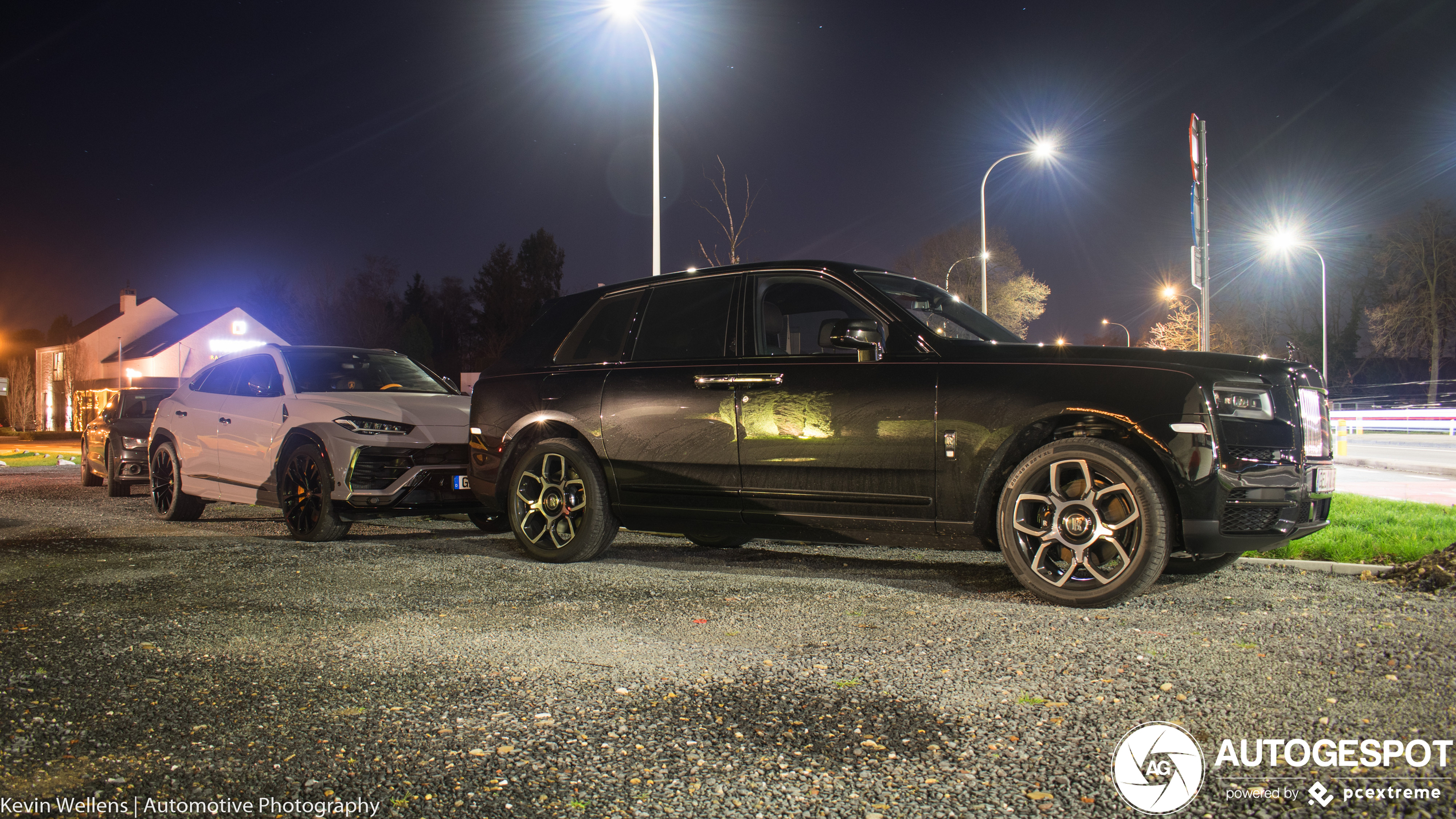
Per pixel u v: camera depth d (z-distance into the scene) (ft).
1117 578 13.88
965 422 14.97
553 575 17.31
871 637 12.33
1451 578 14.99
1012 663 10.96
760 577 17.10
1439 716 8.79
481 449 20.68
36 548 21.27
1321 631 12.10
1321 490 15.40
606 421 18.70
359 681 10.51
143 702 9.81
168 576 17.33
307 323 197.77
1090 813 7.02
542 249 228.02
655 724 9.05
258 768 8.05
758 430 16.87
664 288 19.24
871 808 7.16
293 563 18.94
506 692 10.07
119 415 38.83
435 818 7.07
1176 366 14.05
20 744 8.63
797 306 18.10
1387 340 144.25
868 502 15.90
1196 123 35.04
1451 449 69.36
